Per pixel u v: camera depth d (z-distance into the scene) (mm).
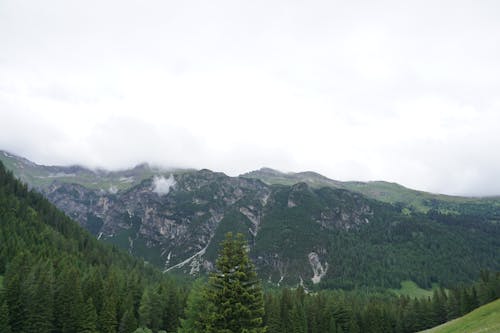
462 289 136625
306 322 114875
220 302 35500
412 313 133000
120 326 98188
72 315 89875
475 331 47031
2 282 109688
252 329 34219
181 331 56469
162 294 118375
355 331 118500
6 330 78812
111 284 112375
